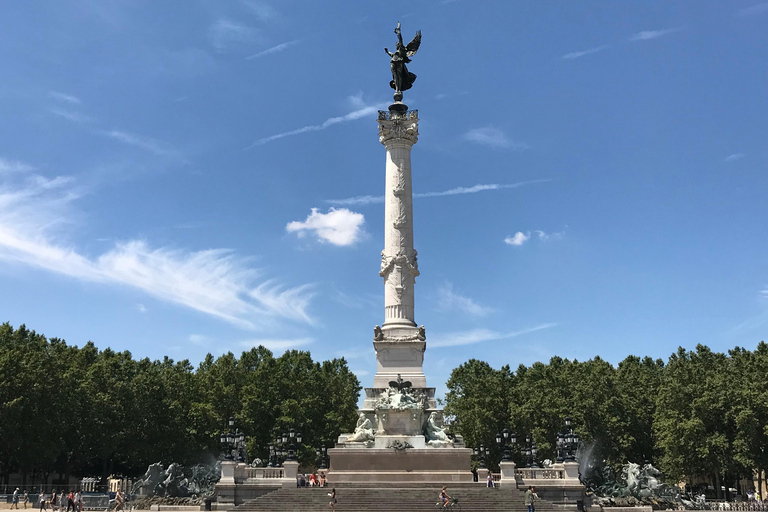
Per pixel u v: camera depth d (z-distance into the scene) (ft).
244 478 170.50
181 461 255.50
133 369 278.67
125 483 212.84
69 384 229.25
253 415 271.08
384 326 195.42
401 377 188.34
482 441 268.21
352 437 181.68
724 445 213.66
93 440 238.89
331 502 144.05
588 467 227.61
